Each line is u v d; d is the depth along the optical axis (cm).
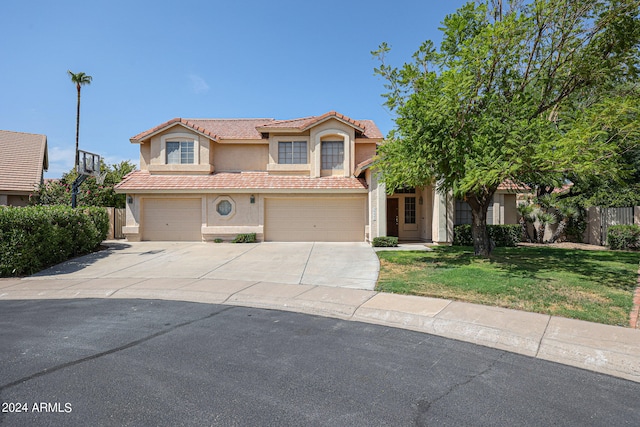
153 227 1850
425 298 725
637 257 1180
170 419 325
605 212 1582
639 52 978
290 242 1791
